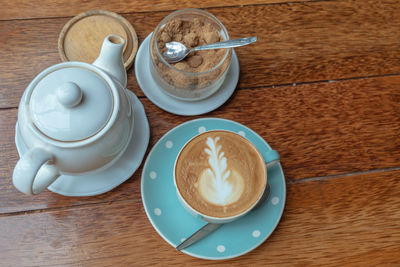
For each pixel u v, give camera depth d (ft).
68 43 2.27
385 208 2.19
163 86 2.17
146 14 2.43
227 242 1.97
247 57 2.43
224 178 1.92
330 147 2.30
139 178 2.14
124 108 1.75
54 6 2.36
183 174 1.91
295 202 2.16
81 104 1.58
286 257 2.07
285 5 2.55
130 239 2.03
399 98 2.44
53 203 2.05
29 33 2.30
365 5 2.61
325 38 2.51
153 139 2.23
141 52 2.33
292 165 2.24
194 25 2.24
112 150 1.77
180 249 1.90
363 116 2.38
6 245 1.96
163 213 2.01
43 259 1.97
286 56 2.45
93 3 2.40
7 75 2.22
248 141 1.99
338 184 2.22
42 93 1.59
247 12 2.50
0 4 2.32
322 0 2.59
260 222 2.02
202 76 2.05
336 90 2.42
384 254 2.11
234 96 2.35
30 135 1.59
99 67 1.81
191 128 2.14
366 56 2.51
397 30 2.58
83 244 2.00
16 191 2.04
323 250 2.09
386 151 2.32
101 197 2.08
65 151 1.60
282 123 2.32
